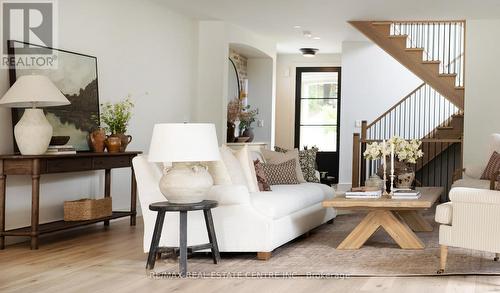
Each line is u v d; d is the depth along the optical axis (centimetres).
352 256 530
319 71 1322
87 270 467
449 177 1126
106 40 736
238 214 507
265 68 1213
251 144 1069
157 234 470
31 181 606
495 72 921
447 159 1123
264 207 510
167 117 886
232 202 506
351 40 1148
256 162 630
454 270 471
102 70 730
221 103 959
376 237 638
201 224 510
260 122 1220
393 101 1158
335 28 1023
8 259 509
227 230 508
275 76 1227
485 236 444
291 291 407
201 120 964
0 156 545
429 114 1139
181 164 462
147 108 832
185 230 452
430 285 427
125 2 773
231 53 1114
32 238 555
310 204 634
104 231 672
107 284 422
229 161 533
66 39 664
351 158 1166
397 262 503
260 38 1112
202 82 963
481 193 445
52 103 586
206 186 461
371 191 585
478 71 927
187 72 942
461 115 1028
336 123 1318
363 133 1009
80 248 565
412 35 1138
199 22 962
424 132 1146
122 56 770
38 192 550
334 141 1320
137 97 807
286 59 1334
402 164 643
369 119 1164
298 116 1333
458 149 1115
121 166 682
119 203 779
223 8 869
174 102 905
